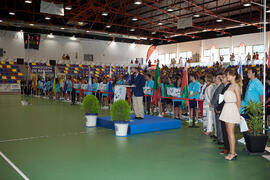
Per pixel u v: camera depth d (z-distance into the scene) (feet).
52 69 88.12
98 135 20.35
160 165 13.25
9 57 91.45
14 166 12.80
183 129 23.43
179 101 28.45
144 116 26.53
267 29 78.07
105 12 66.44
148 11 79.61
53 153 15.21
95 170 12.37
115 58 113.50
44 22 85.30
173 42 109.91
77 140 18.58
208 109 20.62
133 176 11.64
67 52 103.09
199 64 91.25
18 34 92.58
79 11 74.54
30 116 30.53
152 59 119.85
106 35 103.60
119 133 20.04
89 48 107.45
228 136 14.37
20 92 78.48
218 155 15.17
